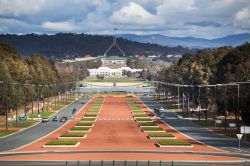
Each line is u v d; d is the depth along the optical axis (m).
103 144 186.75
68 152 164.38
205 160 146.38
